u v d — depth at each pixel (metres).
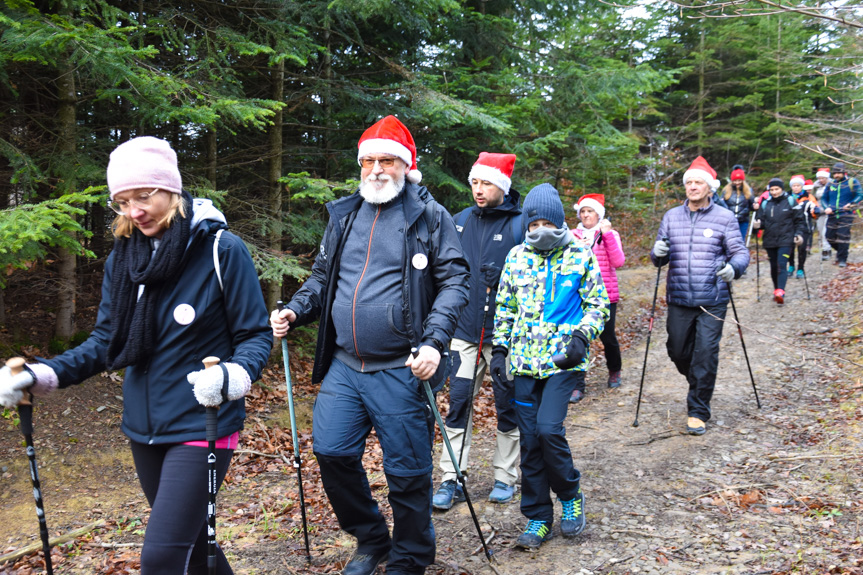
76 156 5.27
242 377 2.09
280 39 6.27
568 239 3.39
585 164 10.14
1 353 5.54
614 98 9.73
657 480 4.27
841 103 4.50
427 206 2.85
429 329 2.63
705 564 3.14
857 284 10.27
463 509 3.92
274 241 6.96
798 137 4.91
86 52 4.30
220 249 2.22
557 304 3.35
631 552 3.30
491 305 3.91
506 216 4.07
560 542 3.44
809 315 9.06
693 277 5.11
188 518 2.10
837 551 3.15
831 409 5.48
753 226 10.16
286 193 7.61
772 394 6.14
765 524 3.53
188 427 2.17
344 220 2.95
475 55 9.48
